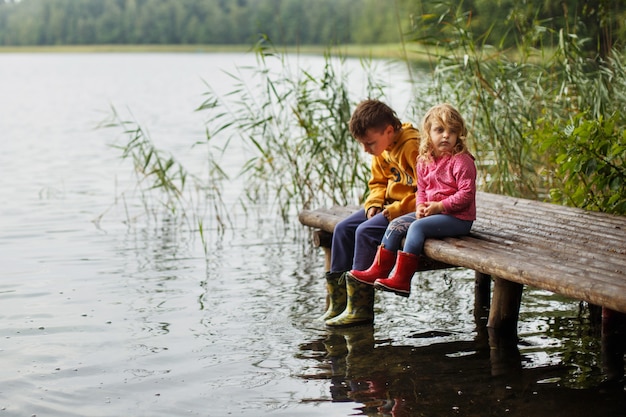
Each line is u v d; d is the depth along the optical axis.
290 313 4.93
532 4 8.55
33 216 7.93
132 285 5.54
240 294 5.34
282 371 3.98
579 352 4.16
